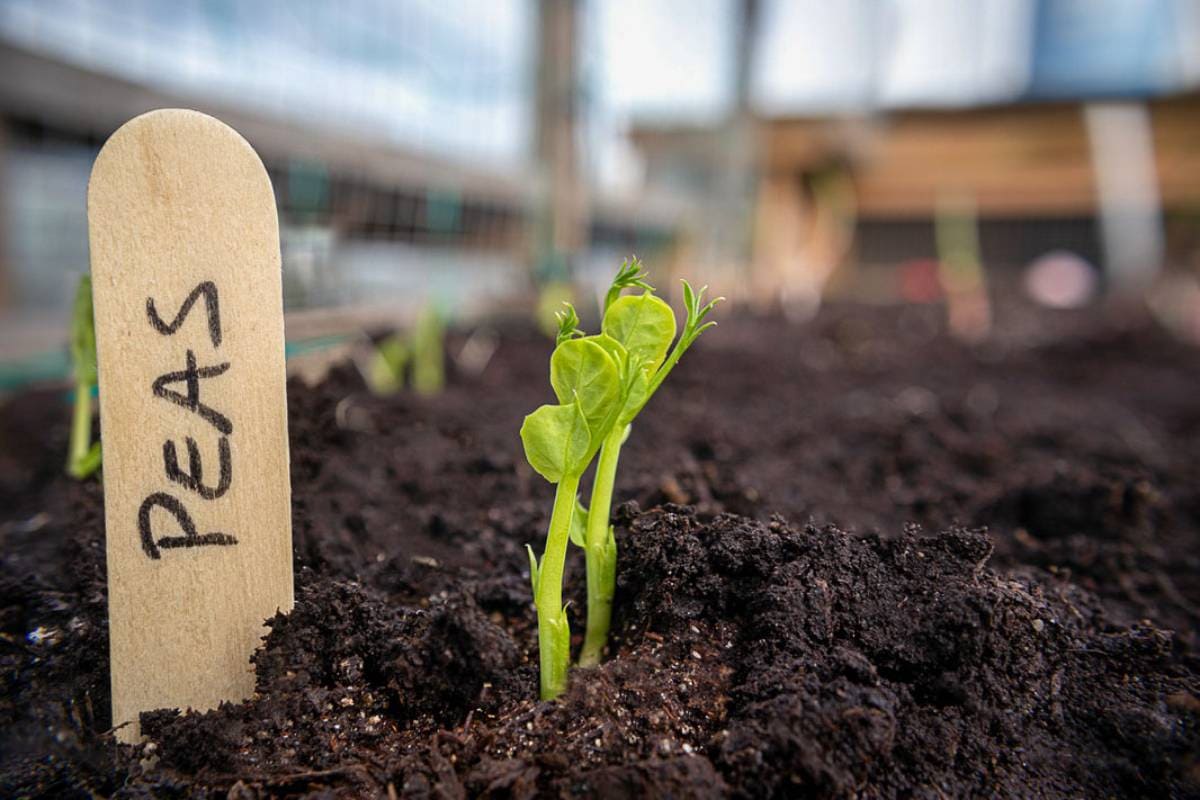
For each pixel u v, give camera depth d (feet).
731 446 0.64
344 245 0.87
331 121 1.07
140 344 0.27
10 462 0.59
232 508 0.29
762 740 0.25
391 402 0.61
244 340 0.28
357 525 0.40
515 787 0.25
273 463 0.29
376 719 0.29
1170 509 0.54
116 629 0.28
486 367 0.85
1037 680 0.30
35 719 0.28
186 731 0.27
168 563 0.28
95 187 0.27
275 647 0.29
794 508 0.48
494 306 1.09
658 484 0.43
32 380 0.80
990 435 0.75
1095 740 0.29
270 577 0.29
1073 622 0.34
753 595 0.31
